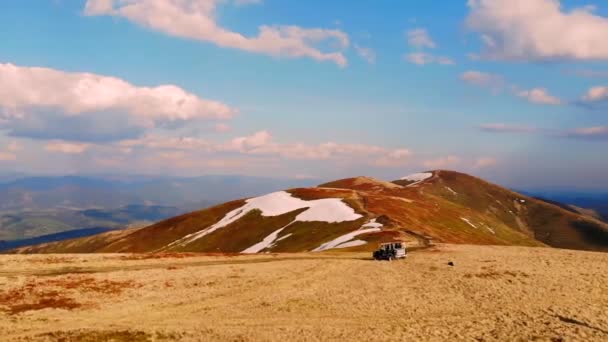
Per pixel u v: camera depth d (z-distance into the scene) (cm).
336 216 14225
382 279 5891
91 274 5956
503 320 4125
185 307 4950
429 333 3841
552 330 3766
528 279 5641
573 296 4909
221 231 15825
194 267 6606
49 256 7125
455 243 10312
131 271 6250
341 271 6406
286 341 3734
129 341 3847
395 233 10612
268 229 14988
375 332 3916
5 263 6550
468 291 5209
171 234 18012
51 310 4797
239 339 3822
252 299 5175
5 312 4662
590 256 7350
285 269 6538
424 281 5728
